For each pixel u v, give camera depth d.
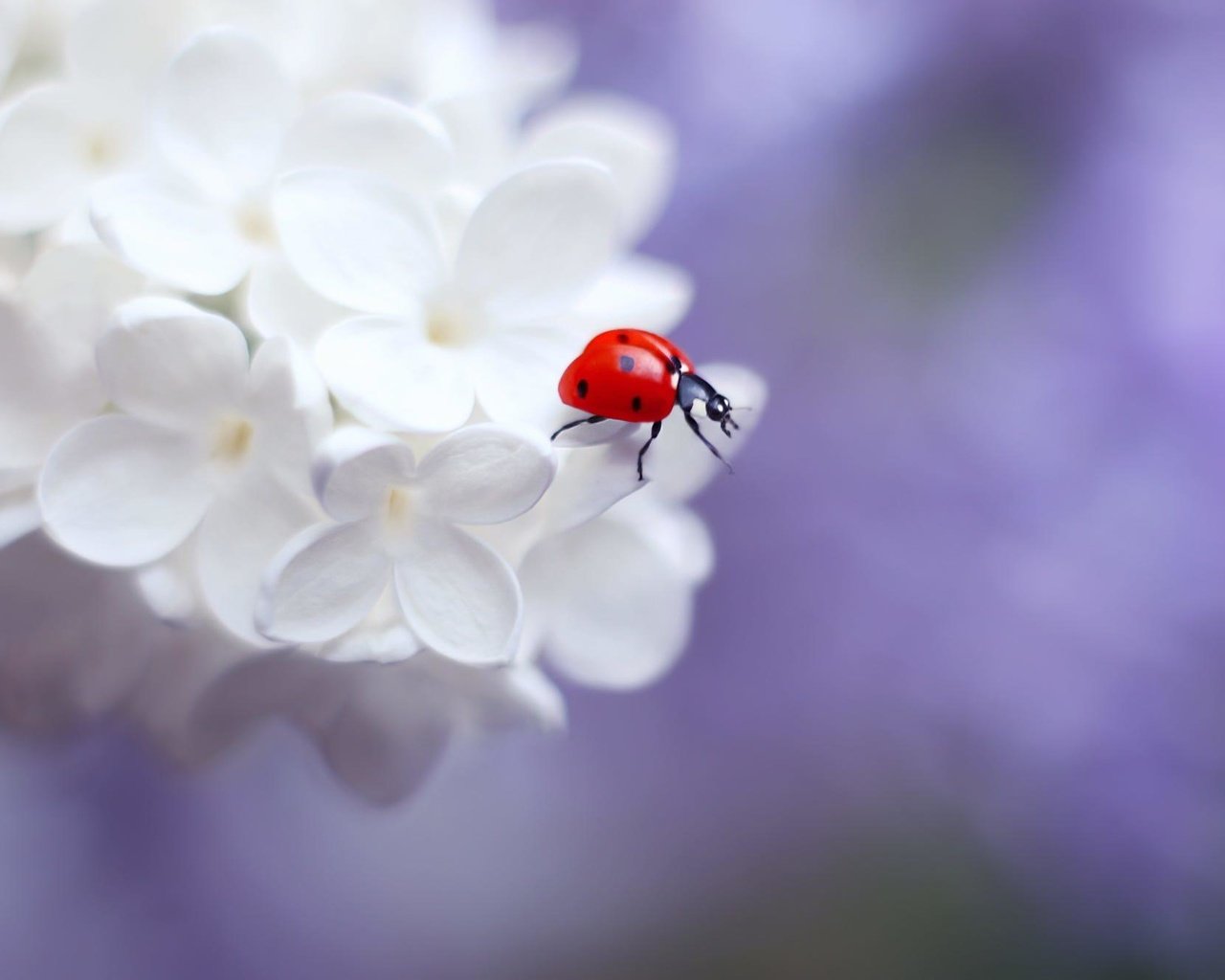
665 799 0.28
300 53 0.19
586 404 0.18
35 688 0.19
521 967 0.29
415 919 0.29
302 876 0.29
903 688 0.25
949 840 0.26
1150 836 0.23
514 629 0.18
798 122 0.24
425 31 0.20
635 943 0.28
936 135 0.24
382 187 0.18
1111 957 0.24
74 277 0.18
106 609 0.18
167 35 0.18
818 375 0.25
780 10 0.24
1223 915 0.23
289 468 0.18
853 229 0.25
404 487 0.17
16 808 0.27
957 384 0.24
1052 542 0.23
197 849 0.28
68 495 0.18
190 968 0.28
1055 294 0.23
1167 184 0.23
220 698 0.19
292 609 0.17
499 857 0.29
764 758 0.27
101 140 0.18
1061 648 0.23
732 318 0.25
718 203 0.25
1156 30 0.23
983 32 0.23
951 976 0.25
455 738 0.20
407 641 0.18
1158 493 0.23
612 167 0.19
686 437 0.19
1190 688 0.23
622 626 0.19
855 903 0.27
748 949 0.27
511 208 0.18
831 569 0.25
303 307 0.18
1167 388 0.23
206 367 0.17
